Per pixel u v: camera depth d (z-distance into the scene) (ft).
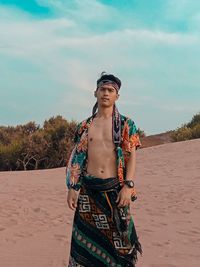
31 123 113.39
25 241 16.14
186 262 13.06
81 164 9.42
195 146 58.23
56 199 26.96
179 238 16.37
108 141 9.38
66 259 13.58
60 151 87.61
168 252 14.26
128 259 9.01
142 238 16.37
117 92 9.69
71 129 89.35
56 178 41.06
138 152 59.41
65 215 21.65
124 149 9.39
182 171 42.01
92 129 9.56
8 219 20.48
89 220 9.19
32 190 31.48
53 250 14.74
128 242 9.01
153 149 60.08
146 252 14.23
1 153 89.10
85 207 9.23
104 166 9.26
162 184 33.65
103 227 9.10
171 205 24.27
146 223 19.36
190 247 14.97
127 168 9.34
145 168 45.88
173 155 53.36
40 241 16.12
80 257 9.16
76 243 9.26
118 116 9.59
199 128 91.25
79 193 9.35
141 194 28.84
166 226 18.66
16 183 36.37
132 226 9.21
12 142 92.32
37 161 87.81
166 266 12.62
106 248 9.07
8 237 16.81
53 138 89.20
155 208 23.43
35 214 21.91
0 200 26.22
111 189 9.12
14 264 13.05
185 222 19.54
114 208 9.06
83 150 9.46
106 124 9.52
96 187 9.14
